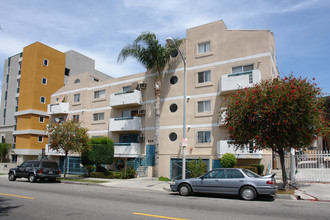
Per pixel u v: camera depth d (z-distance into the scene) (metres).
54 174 19.95
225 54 21.62
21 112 37.25
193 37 23.44
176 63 23.91
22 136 37.16
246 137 13.62
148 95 25.50
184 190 12.83
